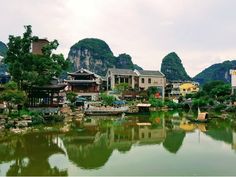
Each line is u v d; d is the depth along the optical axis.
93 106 92.38
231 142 45.12
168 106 114.19
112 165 33.00
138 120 76.19
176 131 57.00
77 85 119.44
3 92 59.19
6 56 68.50
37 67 69.25
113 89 126.62
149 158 36.00
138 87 138.88
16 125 56.44
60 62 71.81
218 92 114.62
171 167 32.03
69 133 53.75
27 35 68.38
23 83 68.00
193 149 40.69
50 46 71.50
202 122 69.50
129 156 37.06
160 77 142.62
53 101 75.88
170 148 41.59
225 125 64.88
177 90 156.75
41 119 63.22
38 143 44.38
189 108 112.06
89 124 67.12
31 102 70.38
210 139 47.78
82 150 40.56
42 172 30.56
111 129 59.81
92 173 30.27
